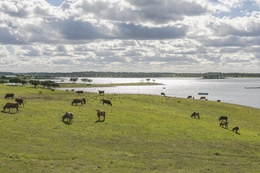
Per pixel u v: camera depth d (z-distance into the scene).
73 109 51.31
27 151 27.23
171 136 40.28
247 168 29.02
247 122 65.62
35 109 47.84
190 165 28.31
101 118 46.59
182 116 58.72
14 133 32.53
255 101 151.50
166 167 26.84
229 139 42.66
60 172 22.73
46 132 34.97
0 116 39.88
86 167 24.67
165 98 85.50
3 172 21.52
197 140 39.66
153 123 47.19
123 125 43.47
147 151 32.31
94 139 34.78
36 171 22.47
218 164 29.66
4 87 124.88
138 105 66.69
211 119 61.88
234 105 89.62
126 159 28.33
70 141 32.81
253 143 41.69
